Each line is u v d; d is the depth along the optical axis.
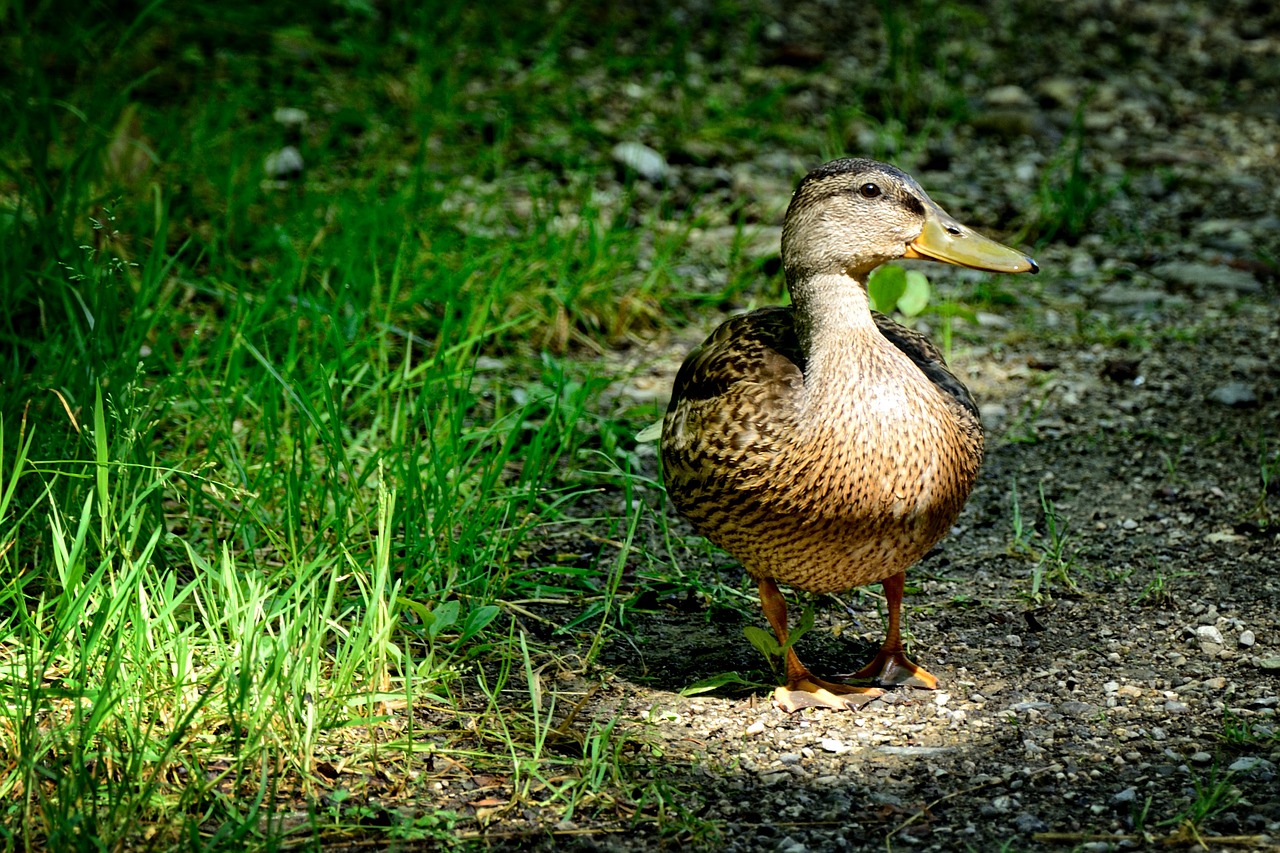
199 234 12.72
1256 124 18.77
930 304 13.61
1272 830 6.43
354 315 11.14
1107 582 9.20
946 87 19.34
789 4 22.23
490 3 20.09
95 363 9.12
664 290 13.20
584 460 10.70
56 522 7.45
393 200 13.16
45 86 14.02
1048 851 6.41
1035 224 15.37
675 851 6.44
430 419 10.06
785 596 9.12
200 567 7.94
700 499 7.68
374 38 18.53
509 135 16.38
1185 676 8.00
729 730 7.53
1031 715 7.64
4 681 7.08
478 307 12.07
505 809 6.68
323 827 6.44
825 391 7.26
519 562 9.34
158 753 6.66
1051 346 12.88
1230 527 9.84
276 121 15.79
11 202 12.91
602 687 7.97
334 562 8.20
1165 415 11.59
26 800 6.18
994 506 10.28
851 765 7.18
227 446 9.80
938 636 8.62
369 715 7.11
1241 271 14.33
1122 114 18.95
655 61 19.28
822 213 7.50
